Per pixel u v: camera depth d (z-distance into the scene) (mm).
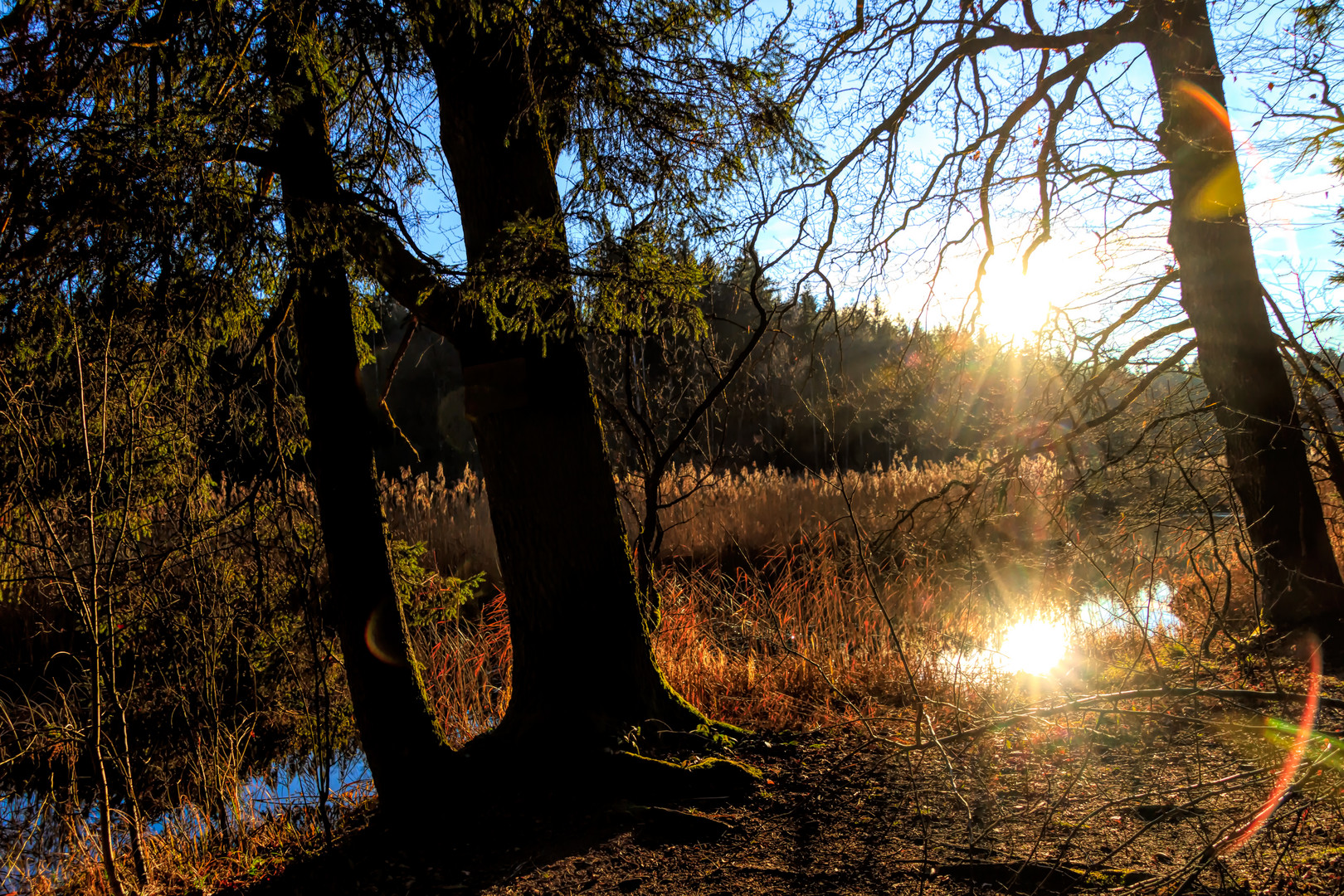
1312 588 5891
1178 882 2820
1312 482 6055
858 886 3133
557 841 3729
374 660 4090
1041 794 3801
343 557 4066
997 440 7121
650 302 3676
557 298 3857
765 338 6508
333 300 3988
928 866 3211
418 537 10961
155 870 4203
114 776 4887
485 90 4172
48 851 4613
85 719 4699
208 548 4715
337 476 4039
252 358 4156
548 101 3850
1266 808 2609
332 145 4137
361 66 3758
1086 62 5895
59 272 2811
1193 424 6449
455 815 3984
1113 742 4344
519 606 4461
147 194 2576
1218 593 7336
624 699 4453
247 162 3402
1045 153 6047
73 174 2578
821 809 3857
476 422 4430
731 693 5832
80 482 3623
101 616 4184
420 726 4141
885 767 4305
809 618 7477
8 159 2635
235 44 3064
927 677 5750
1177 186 6133
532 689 4441
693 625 6676
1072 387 6840
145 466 4078
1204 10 5812
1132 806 3547
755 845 3570
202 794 4664
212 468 4539
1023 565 7512
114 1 3061
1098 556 7141
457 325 4242
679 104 3754
